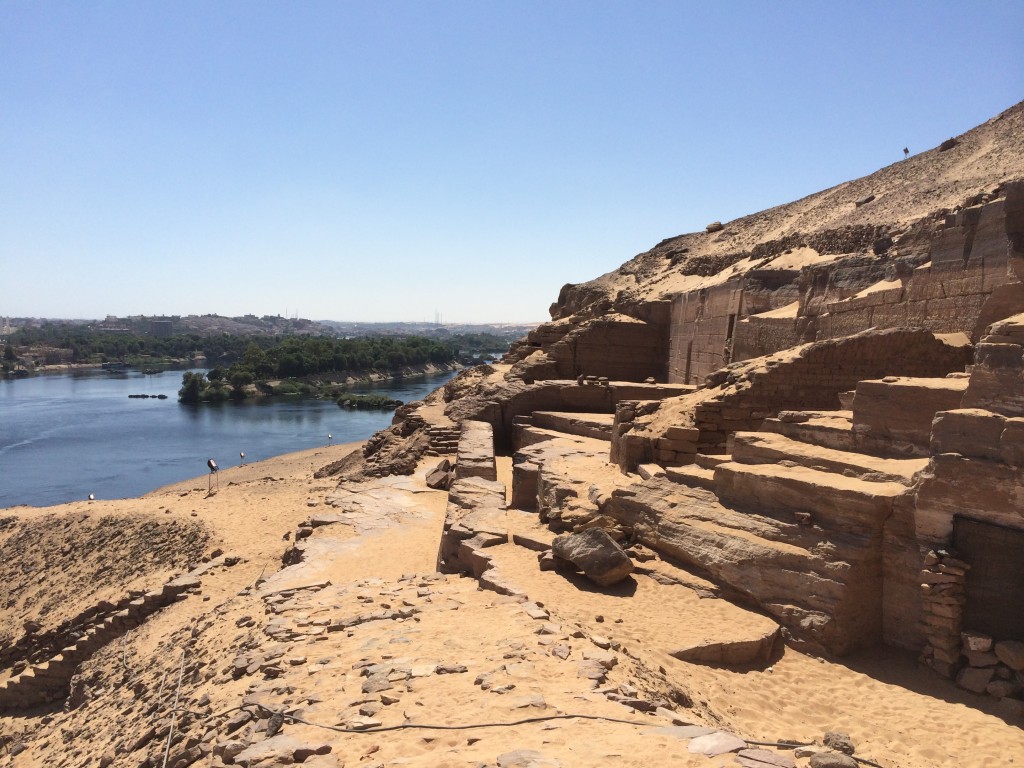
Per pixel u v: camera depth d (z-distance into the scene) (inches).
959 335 637.9
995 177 1075.3
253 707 344.8
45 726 628.7
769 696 391.5
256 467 1988.2
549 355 1380.4
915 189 1327.5
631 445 670.5
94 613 828.0
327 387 4416.8
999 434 393.4
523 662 362.0
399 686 344.8
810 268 908.6
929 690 391.5
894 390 487.8
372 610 490.0
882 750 339.3
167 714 406.0
